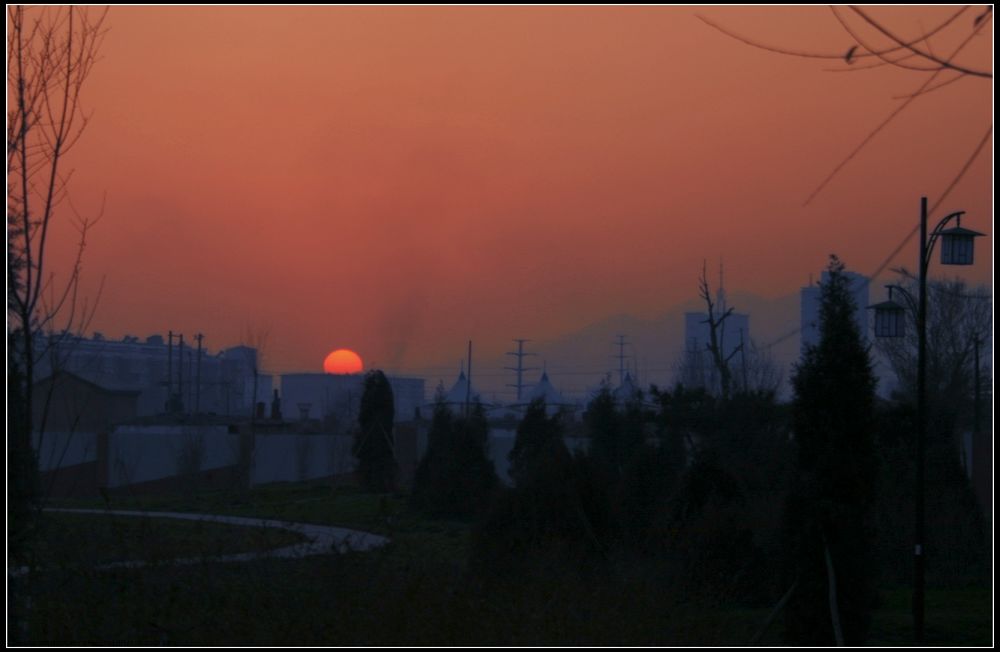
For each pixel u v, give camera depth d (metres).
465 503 63.78
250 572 26.75
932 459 43.97
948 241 32.31
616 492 40.56
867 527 27.45
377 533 38.53
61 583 26.00
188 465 81.44
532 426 69.94
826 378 27.45
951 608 35.69
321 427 117.50
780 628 29.17
